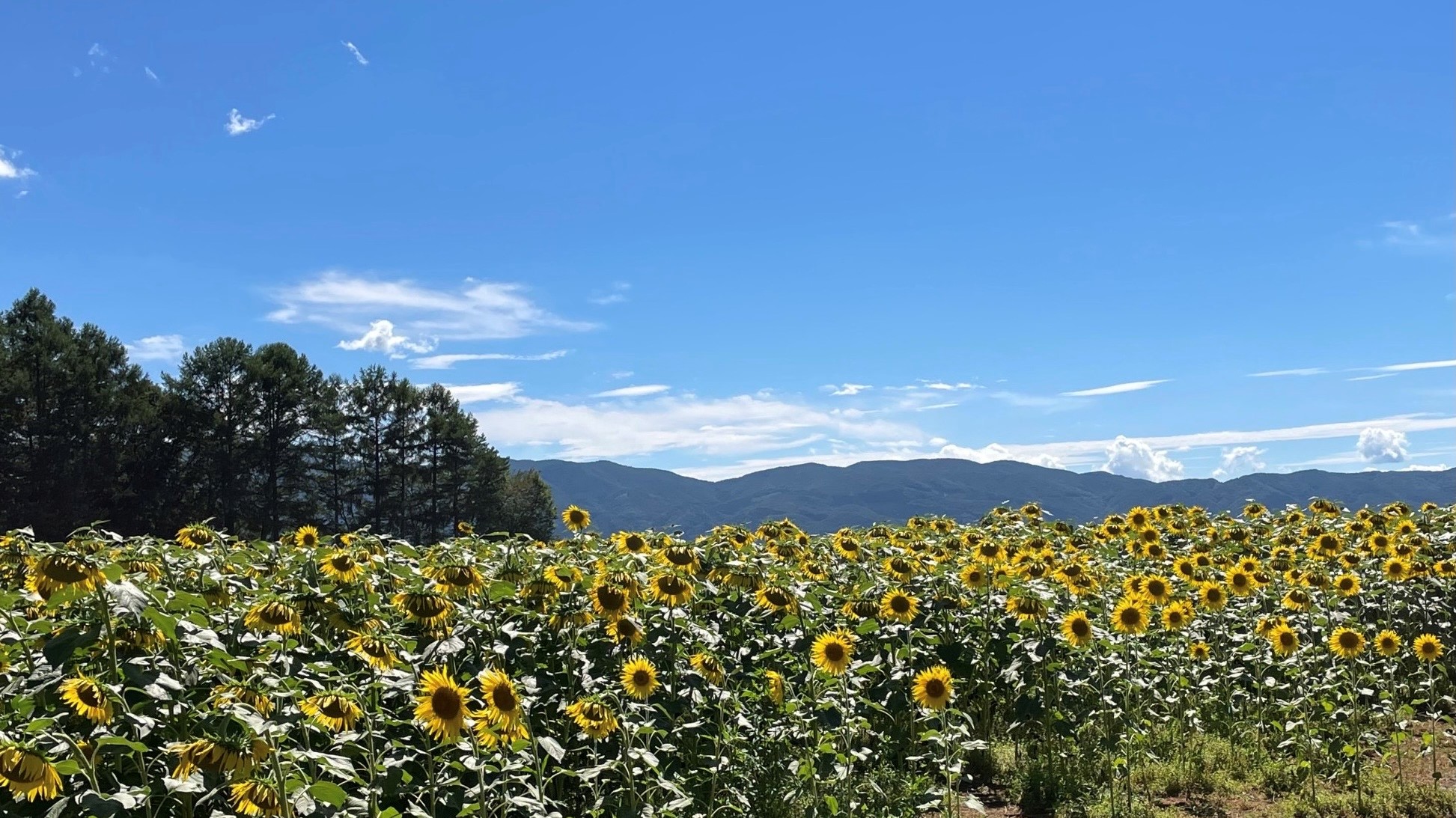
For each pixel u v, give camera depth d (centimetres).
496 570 791
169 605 554
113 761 455
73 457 5066
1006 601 942
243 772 400
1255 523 1658
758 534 1305
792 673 807
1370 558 1330
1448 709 952
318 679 544
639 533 1045
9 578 615
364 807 441
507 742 529
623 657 706
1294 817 713
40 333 5212
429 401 6600
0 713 442
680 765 664
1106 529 1533
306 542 1084
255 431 5831
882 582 996
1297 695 884
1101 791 759
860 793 686
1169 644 995
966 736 736
